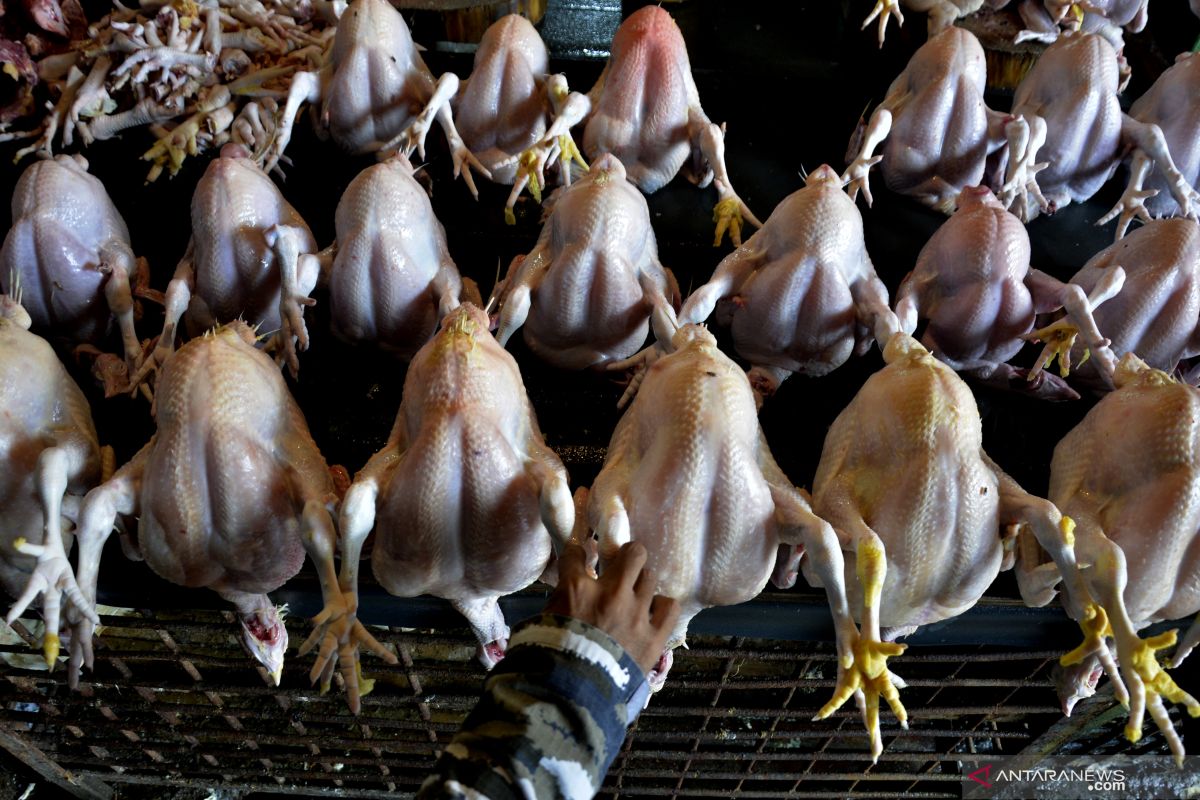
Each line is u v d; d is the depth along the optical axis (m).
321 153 1.41
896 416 0.94
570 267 1.10
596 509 0.94
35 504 0.98
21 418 0.97
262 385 0.95
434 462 0.90
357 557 0.92
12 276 1.15
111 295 1.16
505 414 0.94
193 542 0.94
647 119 1.28
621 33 1.27
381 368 1.22
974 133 1.29
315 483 0.96
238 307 1.16
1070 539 0.92
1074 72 1.30
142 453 0.97
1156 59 1.59
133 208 1.35
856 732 1.32
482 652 1.12
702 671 1.37
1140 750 1.34
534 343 1.19
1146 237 1.14
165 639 1.15
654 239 1.20
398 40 1.30
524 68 1.30
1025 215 1.30
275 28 1.44
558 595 0.81
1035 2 1.47
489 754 0.74
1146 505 0.95
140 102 1.39
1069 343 1.12
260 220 1.14
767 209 1.38
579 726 0.76
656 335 1.09
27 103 1.42
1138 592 0.96
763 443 0.99
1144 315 1.13
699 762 1.39
